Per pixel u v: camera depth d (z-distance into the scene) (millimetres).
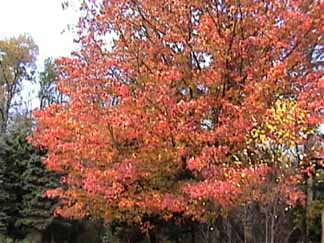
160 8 14383
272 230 12414
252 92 13023
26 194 28812
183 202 13477
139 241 25250
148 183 13992
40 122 15719
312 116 12445
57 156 14453
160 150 13344
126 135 13336
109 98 14555
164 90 13109
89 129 13930
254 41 13242
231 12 13336
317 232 18562
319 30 13953
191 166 12352
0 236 27578
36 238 28641
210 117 13445
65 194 15305
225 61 13484
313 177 17062
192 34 14070
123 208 14289
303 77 13547
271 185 12250
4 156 29266
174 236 21094
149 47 14531
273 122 12305
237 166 12469
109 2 15016
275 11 13617
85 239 30000
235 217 14062
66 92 15062
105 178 13391
